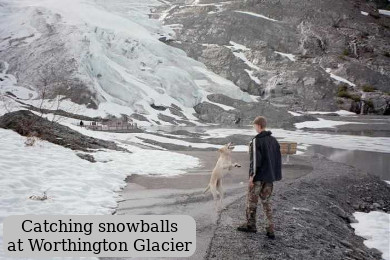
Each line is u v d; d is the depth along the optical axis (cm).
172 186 942
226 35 7331
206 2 8881
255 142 566
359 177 1346
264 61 6725
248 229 610
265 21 7688
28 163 910
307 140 2889
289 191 982
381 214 975
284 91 6147
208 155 1650
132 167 1158
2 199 642
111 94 4559
